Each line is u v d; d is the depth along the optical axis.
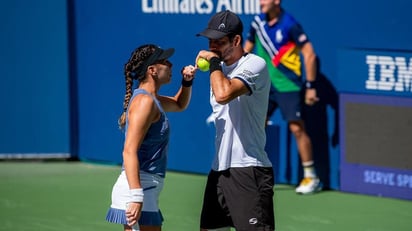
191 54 34.16
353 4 30.19
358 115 30.58
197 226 27.05
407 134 29.48
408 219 27.61
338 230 26.39
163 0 34.66
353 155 30.91
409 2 28.94
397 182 29.94
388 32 29.52
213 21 19.52
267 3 30.36
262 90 19.41
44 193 32.03
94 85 37.16
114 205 18.66
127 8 35.75
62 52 37.50
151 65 18.84
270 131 32.62
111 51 36.44
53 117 38.03
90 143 37.75
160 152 18.77
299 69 30.59
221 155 19.70
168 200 30.67
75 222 27.69
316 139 31.75
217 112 19.80
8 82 38.03
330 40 30.91
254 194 19.50
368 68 30.12
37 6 37.38
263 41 31.00
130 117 18.33
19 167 37.19
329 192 31.38
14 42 37.72
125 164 18.05
